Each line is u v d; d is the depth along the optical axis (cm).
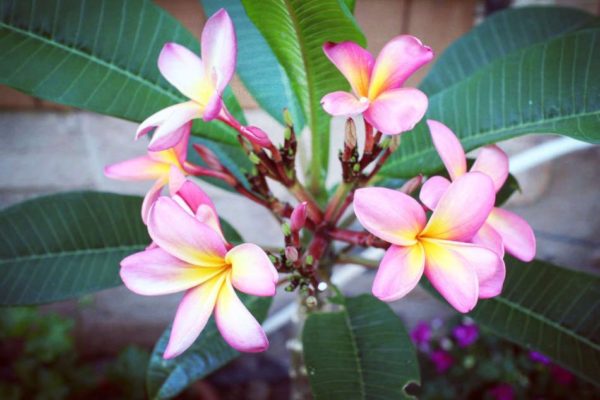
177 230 24
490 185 24
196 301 25
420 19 65
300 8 27
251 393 92
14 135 73
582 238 80
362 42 29
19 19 34
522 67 34
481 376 82
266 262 24
